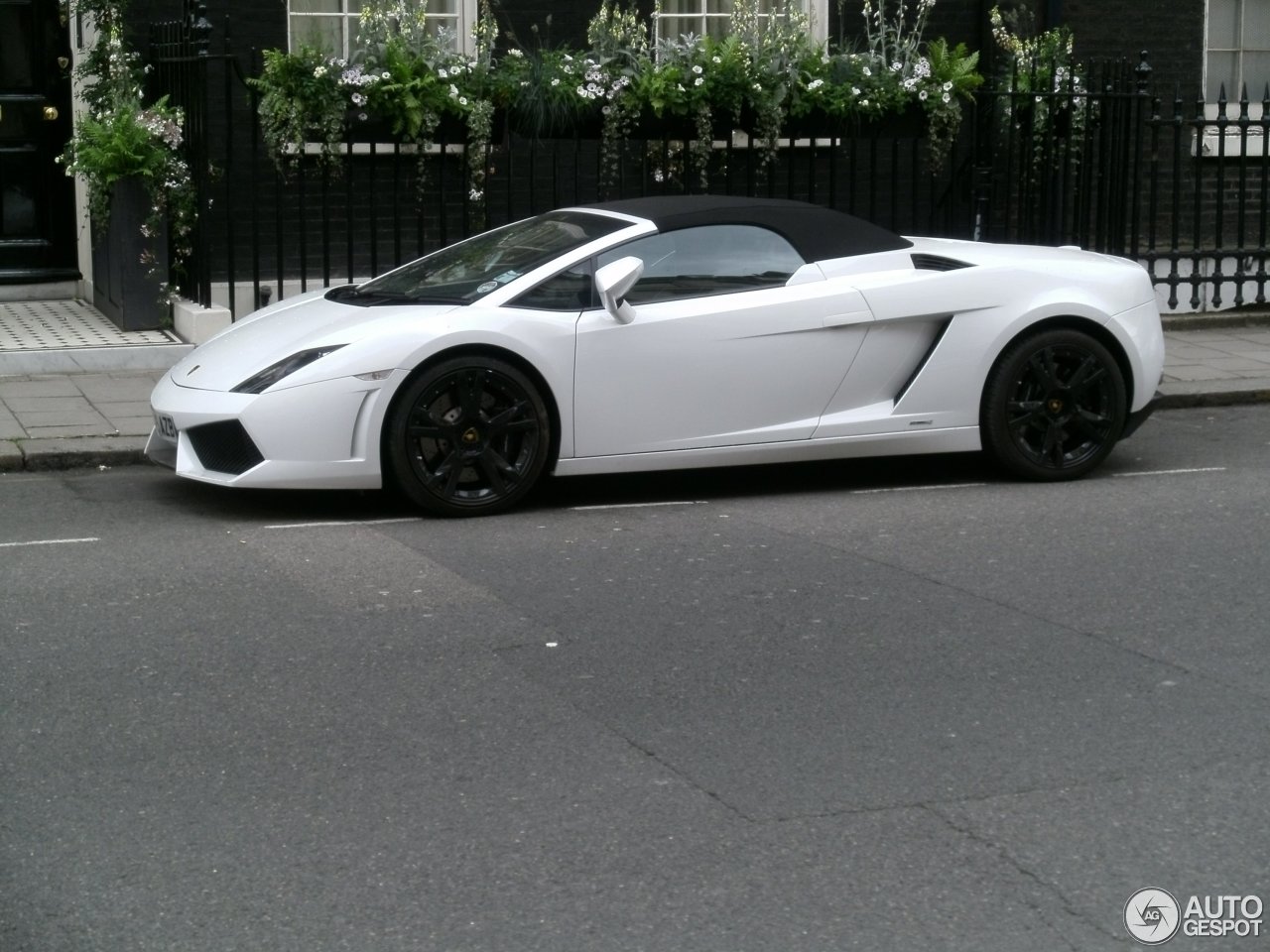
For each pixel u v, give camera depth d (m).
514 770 4.43
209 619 5.75
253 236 10.60
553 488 8.05
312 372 7.05
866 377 7.82
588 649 5.46
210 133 11.87
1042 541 6.95
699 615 5.86
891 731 4.73
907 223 13.80
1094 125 13.16
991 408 7.99
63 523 7.18
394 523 7.24
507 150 12.41
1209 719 4.84
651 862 3.88
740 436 7.65
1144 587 6.24
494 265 7.76
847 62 11.99
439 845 3.97
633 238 7.61
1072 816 4.16
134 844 3.96
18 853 3.91
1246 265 13.83
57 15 12.25
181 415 7.23
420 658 5.34
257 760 4.49
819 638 5.60
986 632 5.67
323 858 3.90
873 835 4.04
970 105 13.08
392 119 11.12
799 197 13.50
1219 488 8.05
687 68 11.75
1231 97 14.83
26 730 4.69
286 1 12.00
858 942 3.51
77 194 12.48
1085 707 4.94
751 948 3.48
